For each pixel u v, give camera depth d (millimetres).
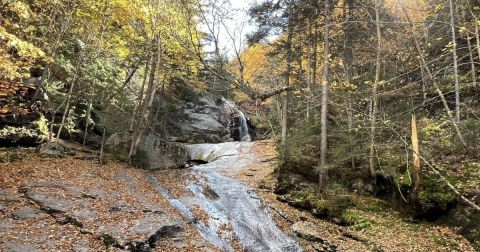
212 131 36875
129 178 15695
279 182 16359
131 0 16781
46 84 18438
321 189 14555
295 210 14398
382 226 12320
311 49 18578
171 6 11602
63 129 20906
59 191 11523
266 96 9438
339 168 15773
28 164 13961
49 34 17469
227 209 14398
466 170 12594
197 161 27953
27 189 11117
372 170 14398
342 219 13086
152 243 9500
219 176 20125
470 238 10562
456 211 11555
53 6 15922
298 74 20312
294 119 20984
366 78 16422
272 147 28109
